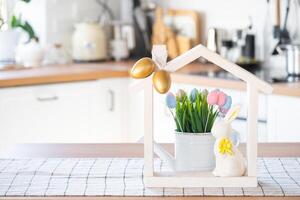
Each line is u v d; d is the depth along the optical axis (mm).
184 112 1696
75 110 3848
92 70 3918
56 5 4508
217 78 3418
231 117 1651
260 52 4051
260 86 1627
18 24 4297
